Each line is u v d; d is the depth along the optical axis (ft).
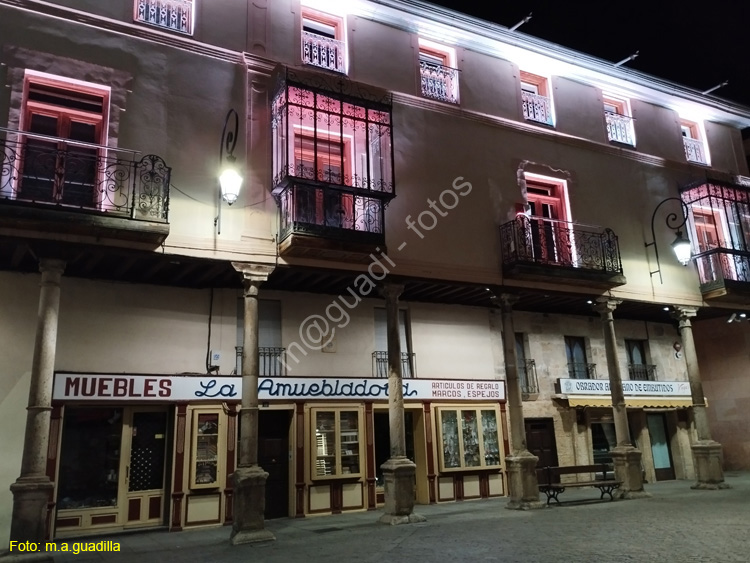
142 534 31.40
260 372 37.29
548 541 25.61
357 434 38.50
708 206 50.16
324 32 39.40
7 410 30.30
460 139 40.70
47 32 29.81
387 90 38.37
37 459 25.72
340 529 31.07
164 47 32.55
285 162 32.27
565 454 46.50
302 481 36.22
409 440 41.88
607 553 22.65
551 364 47.93
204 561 24.23
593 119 47.75
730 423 54.65
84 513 31.50
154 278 34.71
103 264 32.01
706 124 54.80
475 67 43.32
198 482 33.50
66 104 30.48
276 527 32.40
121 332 33.96
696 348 57.41
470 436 42.73
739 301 49.01
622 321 52.85
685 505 35.47
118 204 29.27
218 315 36.76
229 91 33.71
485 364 45.01
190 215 30.99
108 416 33.30
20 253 29.19
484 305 45.62
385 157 36.65
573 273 40.24
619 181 47.03
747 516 30.22
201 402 34.40
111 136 30.09
